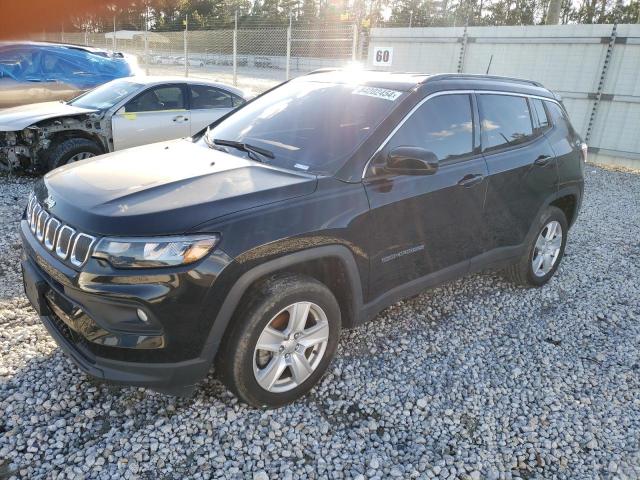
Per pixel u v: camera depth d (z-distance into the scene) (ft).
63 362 9.96
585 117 36.58
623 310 14.30
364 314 10.03
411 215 10.29
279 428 8.76
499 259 13.12
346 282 9.54
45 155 22.40
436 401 9.86
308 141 10.36
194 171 9.23
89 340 7.67
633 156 35.19
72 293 7.64
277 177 9.14
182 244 7.48
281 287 8.42
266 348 8.62
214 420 8.79
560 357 11.72
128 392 9.28
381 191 9.71
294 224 8.42
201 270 7.54
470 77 12.39
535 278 14.79
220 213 7.90
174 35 68.28
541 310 13.93
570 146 14.96
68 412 8.71
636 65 33.81
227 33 62.23
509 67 38.86
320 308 9.11
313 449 8.42
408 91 10.82
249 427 8.72
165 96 25.31
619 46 34.12
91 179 9.01
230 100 27.81
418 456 8.46
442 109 11.25
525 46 37.70
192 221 7.66
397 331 12.23
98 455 7.91
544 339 12.48
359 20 48.16
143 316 7.48
